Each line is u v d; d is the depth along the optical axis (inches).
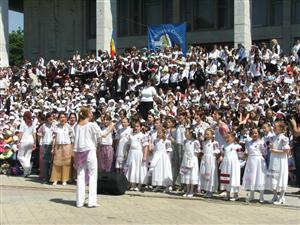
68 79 1168.8
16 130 827.4
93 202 522.3
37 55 1825.8
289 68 920.3
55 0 1798.7
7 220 457.7
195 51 1131.3
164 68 1026.1
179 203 551.5
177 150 644.1
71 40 1776.6
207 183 585.6
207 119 691.4
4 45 1542.8
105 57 1192.2
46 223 445.4
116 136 687.7
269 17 1502.2
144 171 641.0
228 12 1557.6
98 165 675.4
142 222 450.6
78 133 523.2
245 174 559.5
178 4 1619.1
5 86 1222.3
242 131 648.4
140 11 1683.1
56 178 697.0
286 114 728.3
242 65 1037.8
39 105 1039.0
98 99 1053.2
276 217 474.3
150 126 682.2
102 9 1409.9
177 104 889.5
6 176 776.3
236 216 479.2
